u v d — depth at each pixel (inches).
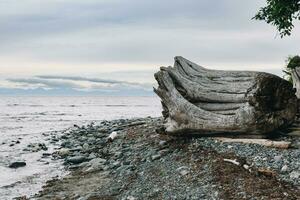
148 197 580.7
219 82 788.6
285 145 672.4
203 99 794.8
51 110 4640.8
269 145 685.3
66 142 1240.8
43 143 1316.4
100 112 4055.1
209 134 773.3
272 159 615.5
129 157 815.7
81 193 654.5
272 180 549.3
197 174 611.8
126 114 3531.0
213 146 713.6
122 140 987.3
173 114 785.6
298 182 542.6
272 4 909.8
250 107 727.7
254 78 748.6
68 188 697.0
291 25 917.8
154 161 735.7
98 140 1125.1
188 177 612.1
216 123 747.4
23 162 948.6
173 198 555.8
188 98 808.3
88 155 958.4
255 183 545.6
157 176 655.1
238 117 731.4
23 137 1576.0
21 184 766.5
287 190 523.2
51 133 1695.4
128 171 723.4
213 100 783.7
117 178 706.2
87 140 1190.3
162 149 786.8
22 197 664.4
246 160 620.7
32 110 4579.2
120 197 606.5
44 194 675.4
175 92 796.6
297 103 770.8
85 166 858.1
